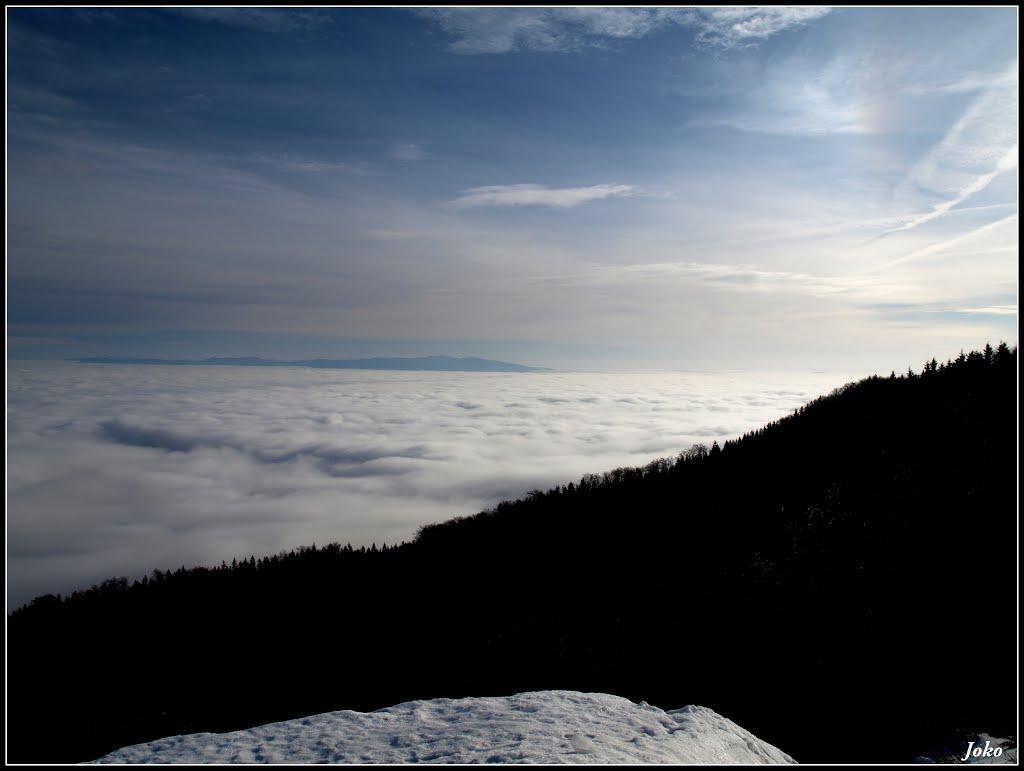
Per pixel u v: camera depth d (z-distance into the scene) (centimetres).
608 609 4938
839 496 5162
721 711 2752
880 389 8962
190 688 5450
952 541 3731
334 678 5216
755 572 4338
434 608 6456
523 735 1343
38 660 6281
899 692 2433
